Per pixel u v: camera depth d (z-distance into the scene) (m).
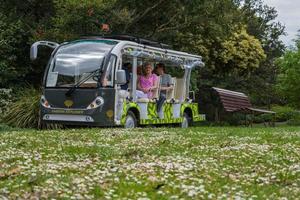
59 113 17.47
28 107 20.02
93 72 17.22
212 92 30.06
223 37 28.42
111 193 5.08
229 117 29.47
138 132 13.64
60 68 17.77
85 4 21.38
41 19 24.16
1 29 23.53
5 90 21.61
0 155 7.91
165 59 20.41
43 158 7.79
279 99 38.09
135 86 18.36
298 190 5.76
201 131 15.09
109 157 8.13
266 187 5.89
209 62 31.23
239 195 5.25
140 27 25.12
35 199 4.70
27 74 24.25
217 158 8.33
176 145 10.30
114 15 22.28
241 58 33.16
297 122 29.03
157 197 5.06
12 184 5.36
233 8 31.36
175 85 21.58
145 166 6.95
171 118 20.70
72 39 21.08
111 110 17.03
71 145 9.73
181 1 24.53
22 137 11.49
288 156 8.89
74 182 5.54
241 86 35.69
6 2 24.58
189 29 26.23
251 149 9.78
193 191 5.24
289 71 29.16
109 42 17.92
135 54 18.27
